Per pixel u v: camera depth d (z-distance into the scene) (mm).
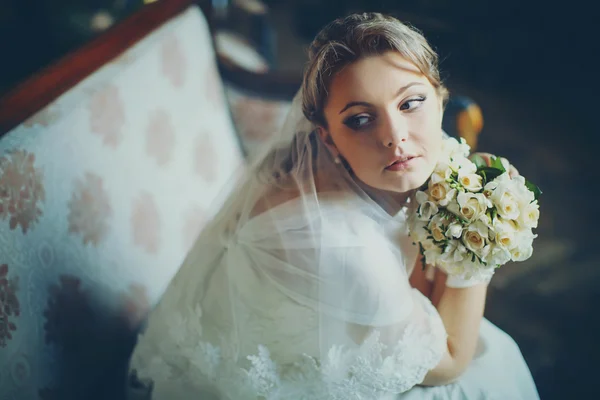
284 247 926
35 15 2656
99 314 1179
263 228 949
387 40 852
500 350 1183
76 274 1131
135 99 1372
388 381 933
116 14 2713
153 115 1428
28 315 1007
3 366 946
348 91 865
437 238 913
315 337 943
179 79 1567
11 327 968
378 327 924
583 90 3367
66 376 1085
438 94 940
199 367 1030
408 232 1010
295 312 942
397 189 904
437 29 1011
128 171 1312
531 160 2818
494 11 3721
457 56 3529
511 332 1923
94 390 1160
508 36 3658
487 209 902
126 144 1317
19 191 1009
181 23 1641
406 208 1012
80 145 1177
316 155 972
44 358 1039
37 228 1045
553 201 2531
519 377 1164
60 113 1151
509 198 888
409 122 879
